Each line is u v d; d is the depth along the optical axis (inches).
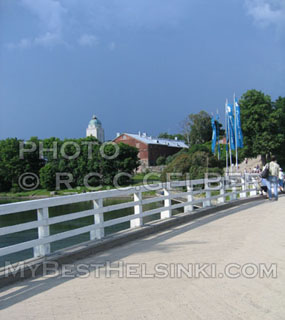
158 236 354.6
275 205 585.9
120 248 305.7
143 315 165.9
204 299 183.9
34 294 197.3
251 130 2306.8
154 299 185.8
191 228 394.3
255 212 507.2
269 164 673.0
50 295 195.3
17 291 202.5
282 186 860.0
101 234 312.7
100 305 179.6
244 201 668.7
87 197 293.6
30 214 1380.4
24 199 2554.1
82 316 166.7
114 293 196.2
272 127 2309.3
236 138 1467.8
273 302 177.6
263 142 2212.1
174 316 163.8
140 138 3794.3
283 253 267.9
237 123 1459.2
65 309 175.3
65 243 756.6
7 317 167.5
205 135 4318.4
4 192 2913.4
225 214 504.7
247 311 167.5
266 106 2295.8
